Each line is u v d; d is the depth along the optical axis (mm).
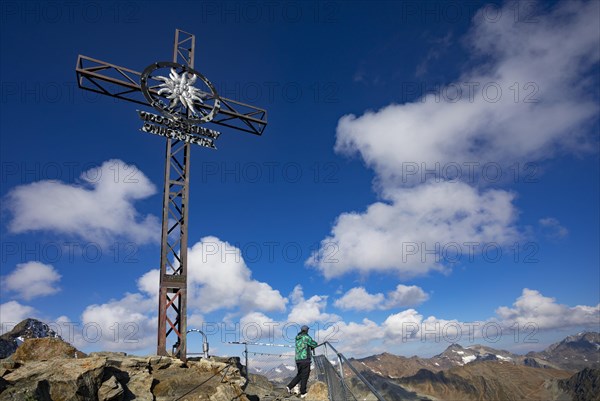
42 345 15219
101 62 20156
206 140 21688
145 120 20453
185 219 20109
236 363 20516
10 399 10227
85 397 11945
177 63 21984
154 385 14805
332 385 15703
